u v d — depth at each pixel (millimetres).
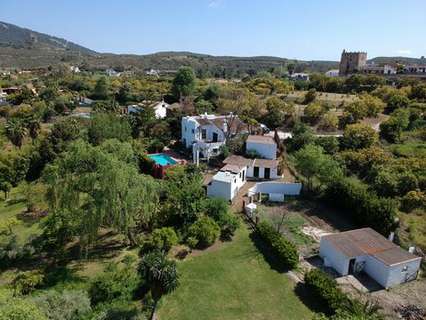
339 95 94562
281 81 107750
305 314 22359
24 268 28609
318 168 40281
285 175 48938
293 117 72500
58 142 57938
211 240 30594
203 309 22969
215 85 98312
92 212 27797
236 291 24734
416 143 56281
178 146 63031
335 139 54781
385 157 46000
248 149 53281
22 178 54531
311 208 38688
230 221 32812
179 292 24562
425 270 26984
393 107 75625
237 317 22234
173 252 29531
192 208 33281
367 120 70188
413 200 34969
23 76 172875
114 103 98375
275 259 28609
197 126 58656
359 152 49219
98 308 22672
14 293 23547
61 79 152500
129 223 29438
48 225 32281
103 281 24594
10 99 111500
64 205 29719
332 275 26672
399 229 31516
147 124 69000
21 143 63875
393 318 21781
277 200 40594
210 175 47812
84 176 28812
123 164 29703
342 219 36031
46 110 93438
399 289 25125
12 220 36469
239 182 43812
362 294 24344
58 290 24594
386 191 38281
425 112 68062
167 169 46844
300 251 29953
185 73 102562
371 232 30203
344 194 37000
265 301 23703
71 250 31312
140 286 24797
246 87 98062
